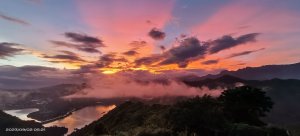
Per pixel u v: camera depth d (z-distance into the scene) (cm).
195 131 2642
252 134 2561
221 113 2888
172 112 2862
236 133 2575
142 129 2631
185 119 2692
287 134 2756
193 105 2961
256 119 3738
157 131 2495
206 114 2727
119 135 2900
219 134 2622
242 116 3684
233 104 3778
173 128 2647
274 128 2745
